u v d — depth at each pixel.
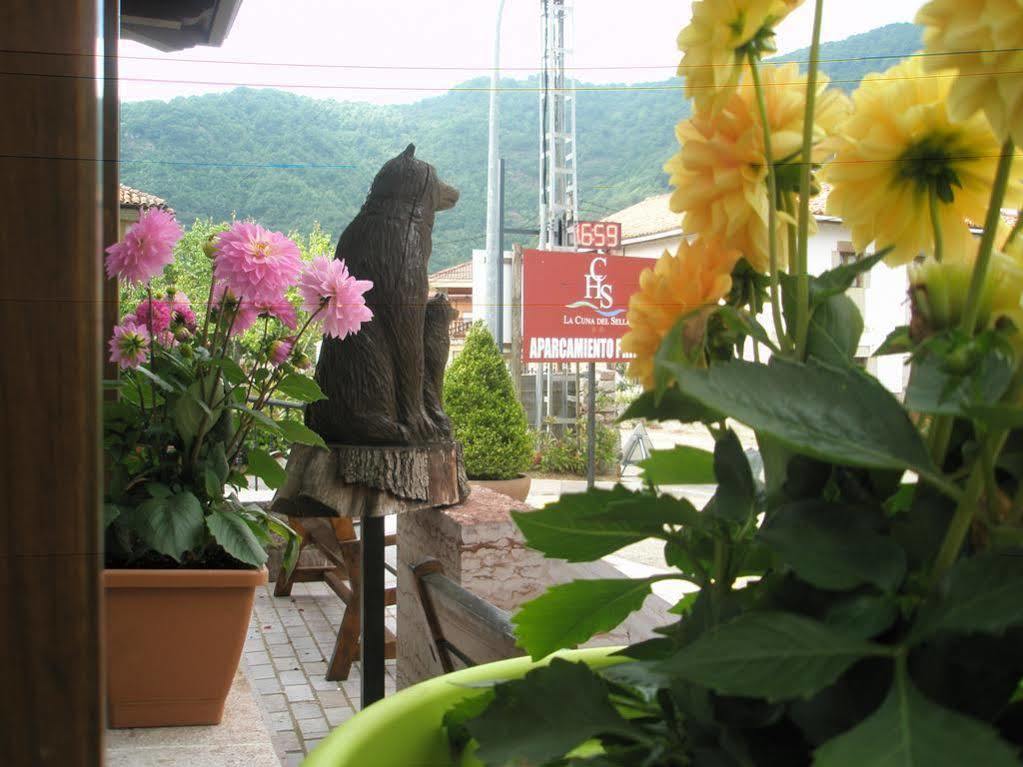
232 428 2.38
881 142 0.37
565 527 0.40
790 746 0.31
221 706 2.04
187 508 2.09
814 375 0.30
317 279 2.12
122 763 1.80
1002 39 0.28
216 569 2.07
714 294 0.37
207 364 2.21
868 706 0.28
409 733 0.49
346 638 3.55
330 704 3.32
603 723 0.36
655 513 0.37
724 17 0.37
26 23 0.53
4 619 0.55
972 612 0.26
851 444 0.29
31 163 0.54
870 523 0.31
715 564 0.38
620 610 0.46
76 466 0.55
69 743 0.56
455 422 4.91
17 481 0.55
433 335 2.59
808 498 0.34
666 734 0.37
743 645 0.27
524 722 0.37
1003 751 0.23
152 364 2.26
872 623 0.28
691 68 0.38
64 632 0.56
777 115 0.38
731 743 0.30
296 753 2.88
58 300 0.55
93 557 0.56
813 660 0.27
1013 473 0.32
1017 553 0.28
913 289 0.33
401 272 2.47
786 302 0.39
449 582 1.07
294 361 2.33
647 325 0.38
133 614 1.97
